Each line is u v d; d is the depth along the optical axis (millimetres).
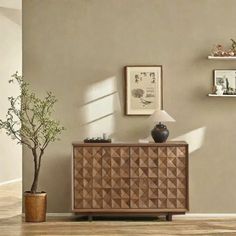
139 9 8469
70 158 8477
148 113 8477
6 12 11477
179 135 8500
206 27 8484
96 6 8469
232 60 8500
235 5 8492
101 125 8492
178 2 8477
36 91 8469
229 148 8516
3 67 11453
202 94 8500
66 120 8477
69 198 8492
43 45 8469
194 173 8508
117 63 8484
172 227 7758
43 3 8461
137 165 8062
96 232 7473
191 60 8492
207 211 8508
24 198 8414
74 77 8484
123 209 8055
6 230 7594
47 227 7762
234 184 8516
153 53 8477
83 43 8477
